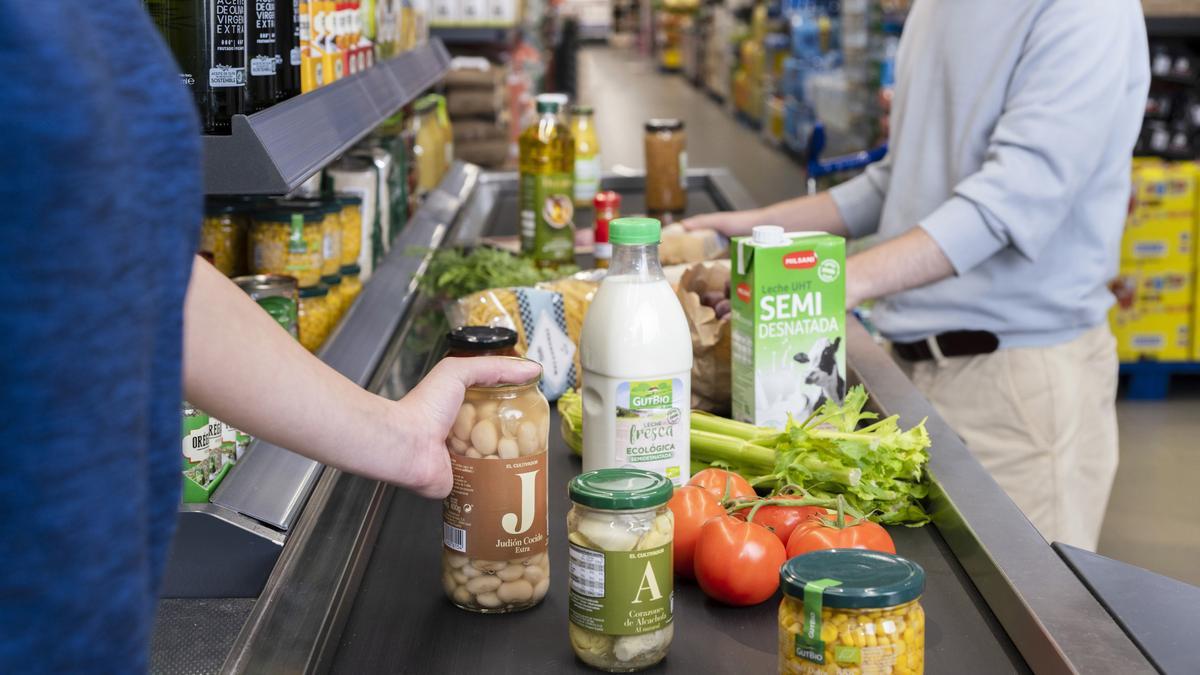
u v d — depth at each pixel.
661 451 1.44
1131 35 2.41
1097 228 2.49
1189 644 1.07
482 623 1.23
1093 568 1.22
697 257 2.44
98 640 0.61
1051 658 1.06
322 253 2.15
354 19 2.20
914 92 2.59
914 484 1.48
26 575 0.58
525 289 1.94
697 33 20.06
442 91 6.38
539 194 2.71
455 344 1.30
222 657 1.17
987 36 2.40
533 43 10.41
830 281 1.66
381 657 1.16
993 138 2.32
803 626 0.98
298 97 1.59
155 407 0.68
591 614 1.11
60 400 0.58
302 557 1.29
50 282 0.57
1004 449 2.57
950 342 2.58
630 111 16.33
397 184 3.03
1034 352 2.53
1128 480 4.33
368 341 2.09
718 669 1.13
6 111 0.55
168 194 0.67
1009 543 1.29
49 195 0.56
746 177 10.62
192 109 0.70
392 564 1.38
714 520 1.26
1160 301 5.18
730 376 1.81
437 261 2.53
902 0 7.41
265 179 1.29
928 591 1.28
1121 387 5.41
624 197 4.06
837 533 1.24
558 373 1.94
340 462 1.05
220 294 0.94
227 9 1.36
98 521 0.60
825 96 9.84
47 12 0.56
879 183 2.85
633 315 1.42
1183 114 5.39
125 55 0.64
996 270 2.51
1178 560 3.68
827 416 1.49
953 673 1.10
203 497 1.33
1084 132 2.23
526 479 1.22
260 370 0.95
